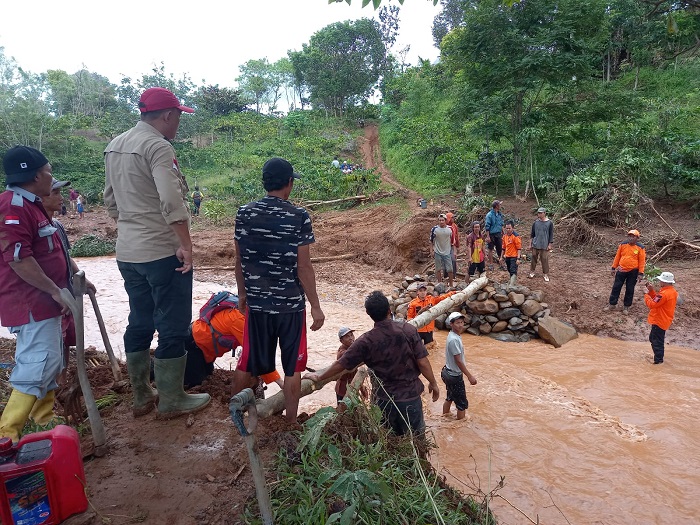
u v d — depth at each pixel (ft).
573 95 68.95
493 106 67.92
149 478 9.78
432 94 133.69
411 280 43.62
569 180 59.00
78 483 8.56
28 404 10.01
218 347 13.79
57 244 11.00
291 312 10.39
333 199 83.92
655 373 29.12
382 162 123.54
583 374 29.27
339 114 183.83
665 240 47.83
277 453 10.48
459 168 79.25
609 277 43.01
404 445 11.11
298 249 10.14
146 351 12.10
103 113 216.33
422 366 15.39
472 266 42.39
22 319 10.01
